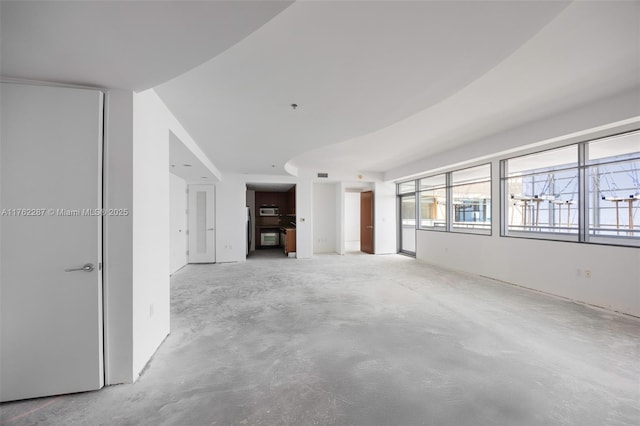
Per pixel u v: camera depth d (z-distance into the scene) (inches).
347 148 223.6
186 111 116.6
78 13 49.2
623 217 154.2
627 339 106.5
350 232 446.3
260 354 96.7
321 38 68.1
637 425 63.1
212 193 289.3
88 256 76.6
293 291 177.2
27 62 66.7
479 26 62.4
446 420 65.1
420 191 309.4
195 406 70.3
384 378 82.2
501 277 199.9
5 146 72.1
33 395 73.4
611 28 76.9
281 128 139.5
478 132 179.9
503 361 91.2
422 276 219.6
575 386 77.7
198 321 126.9
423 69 82.8
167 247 110.5
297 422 64.7
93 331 76.9
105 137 79.7
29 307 73.2
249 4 48.1
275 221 415.5
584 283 148.5
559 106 135.9
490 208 208.4
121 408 69.6
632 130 128.0
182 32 56.1
